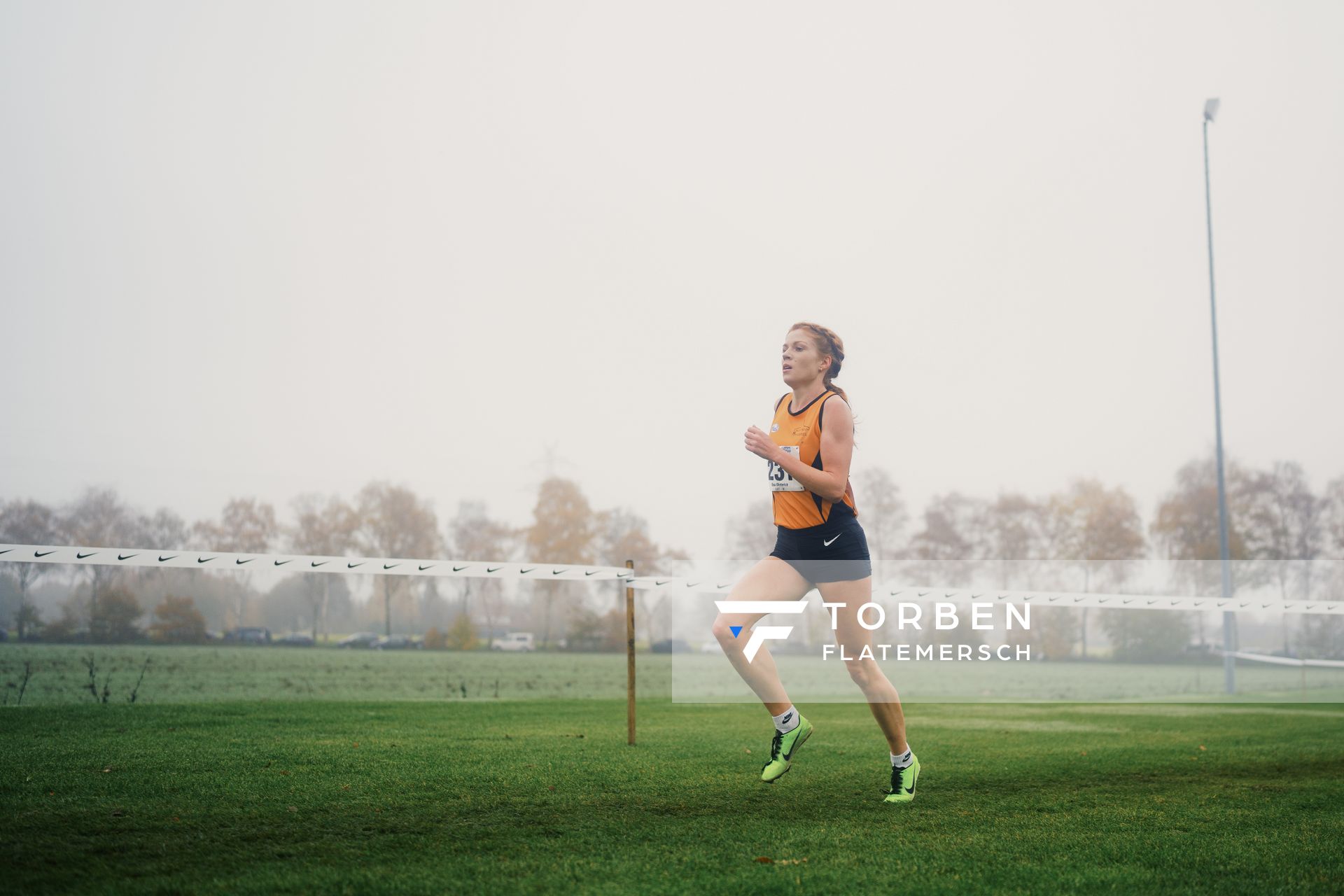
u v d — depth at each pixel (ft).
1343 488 152.97
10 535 147.74
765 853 11.16
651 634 147.13
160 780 14.94
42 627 121.49
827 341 14.84
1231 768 18.39
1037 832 12.41
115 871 9.96
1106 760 19.36
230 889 9.39
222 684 50.08
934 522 179.11
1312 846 11.73
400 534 170.50
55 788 14.12
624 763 17.70
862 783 15.99
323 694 44.86
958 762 18.74
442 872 10.13
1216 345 71.82
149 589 130.41
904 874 10.30
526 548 171.94
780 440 14.88
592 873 10.20
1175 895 9.68
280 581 162.20
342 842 11.35
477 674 69.82
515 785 15.21
